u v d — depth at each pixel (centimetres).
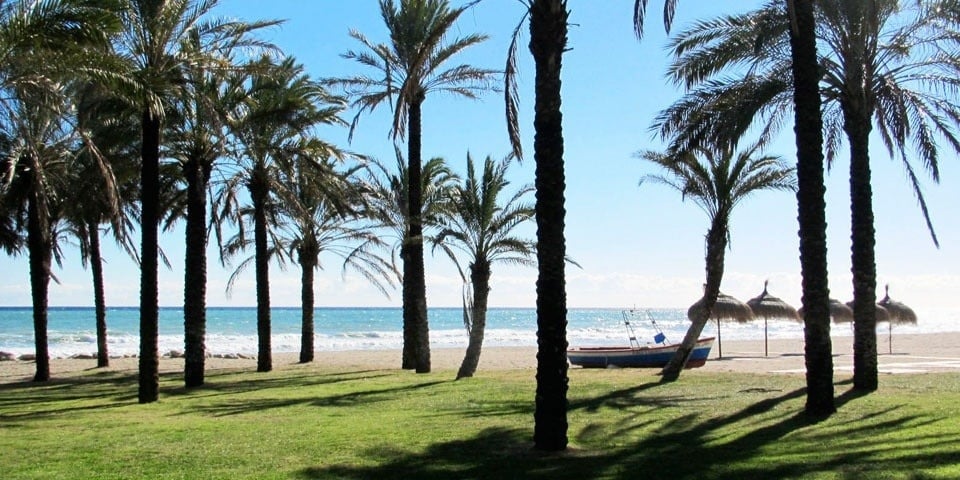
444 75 2306
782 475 769
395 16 2288
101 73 1230
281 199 2523
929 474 747
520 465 855
